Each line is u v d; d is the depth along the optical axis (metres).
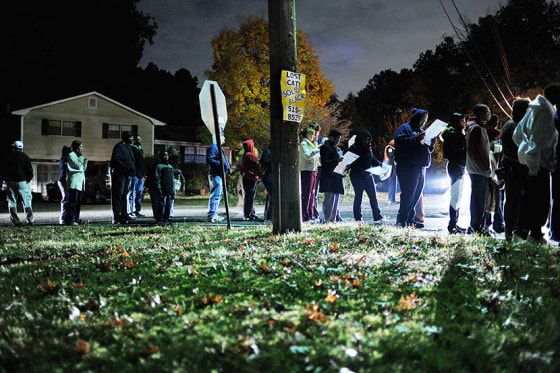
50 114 37.00
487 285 4.24
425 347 2.78
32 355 2.83
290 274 4.66
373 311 3.49
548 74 43.22
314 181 10.07
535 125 5.97
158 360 2.68
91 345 2.96
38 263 5.70
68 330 3.25
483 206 7.25
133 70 57.06
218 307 3.63
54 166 37.44
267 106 36.16
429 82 53.97
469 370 2.57
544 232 7.07
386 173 9.84
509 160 6.65
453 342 2.87
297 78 7.15
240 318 3.36
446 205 17.77
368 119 75.56
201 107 8.48
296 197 7.36
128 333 3.14
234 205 20.31
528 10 44.44
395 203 18.61
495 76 42.78
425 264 5.01
